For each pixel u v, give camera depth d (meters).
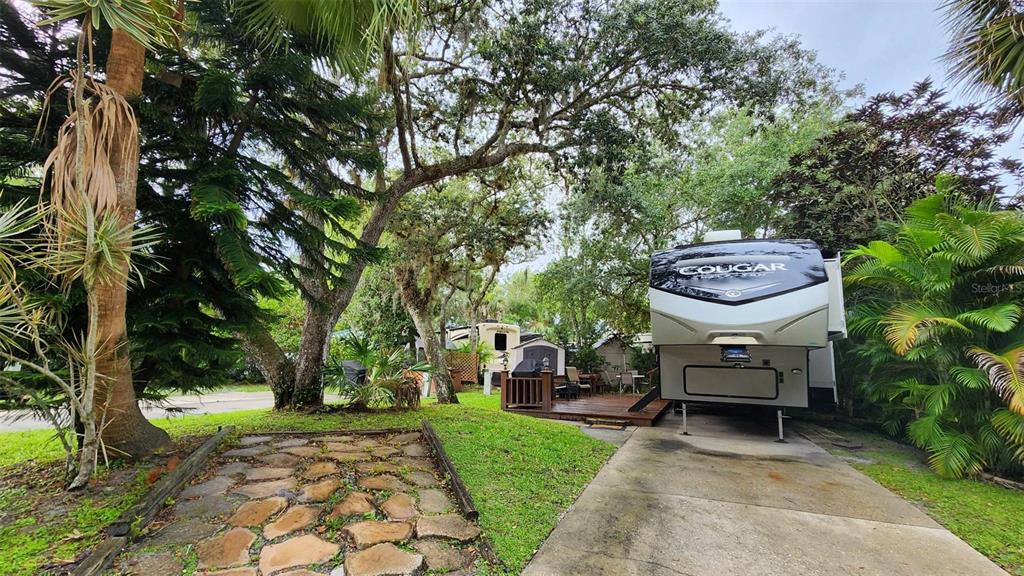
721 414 8.70
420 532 2.85
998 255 4.44
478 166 7.90
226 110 4.43
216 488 3.34
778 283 5.59
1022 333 4.33
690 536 3.02
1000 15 3.62
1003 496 3.90
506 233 11.20
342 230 5.36
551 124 8.49
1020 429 3.93
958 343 4.62
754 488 4.09
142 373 4.38
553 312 21.39
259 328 5.04
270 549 2.53
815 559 2.71
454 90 7.78
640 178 11.95
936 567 2.64
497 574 2.47
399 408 7.07
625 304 14.48
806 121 10.73
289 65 4.41
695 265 6.15
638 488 4.05
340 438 4.97
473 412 7.15
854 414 7.62
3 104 3.73
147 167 4.09
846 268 7.16
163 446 4.04
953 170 6.96
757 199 10.48
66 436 3.51
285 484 3.46
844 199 8.11
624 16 7.02
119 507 2.91
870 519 3.37
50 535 2.55
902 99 7.08
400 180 7.49
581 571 2.53
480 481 3.89
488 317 25.67
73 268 2.84
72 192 2.84
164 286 4.25
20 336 2.92
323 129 5.60
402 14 3.11
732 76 7.44
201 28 4.77
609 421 7.59
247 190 4.45
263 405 10.04
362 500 3.25
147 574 2.24
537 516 3.29
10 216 2.58
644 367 14.84
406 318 16.78
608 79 8.35
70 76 3.22
